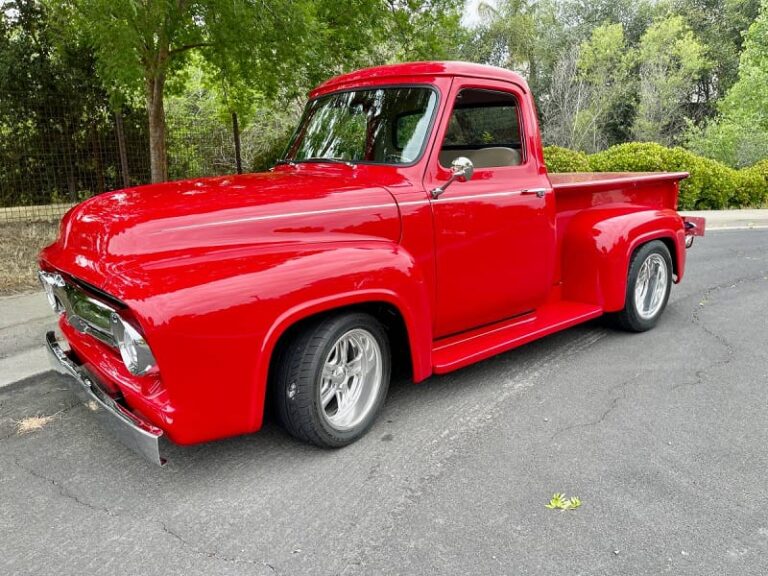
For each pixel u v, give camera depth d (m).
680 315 5.64
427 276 3.49
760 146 20.70
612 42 31.75
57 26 8.95
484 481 2.88
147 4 6.56
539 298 4.27
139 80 8.25
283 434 3.34
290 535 2.49
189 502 2.73
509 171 3.96
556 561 2.33
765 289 6.64
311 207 3.04
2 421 3.54
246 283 2.60
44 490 2.83
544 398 3.81
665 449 3.17
